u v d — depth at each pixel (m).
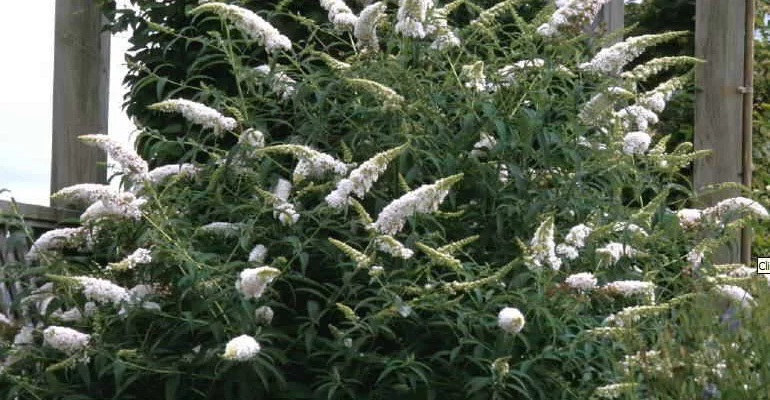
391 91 5.02
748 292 5.01
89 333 5.18
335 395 4.87
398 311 4.80
